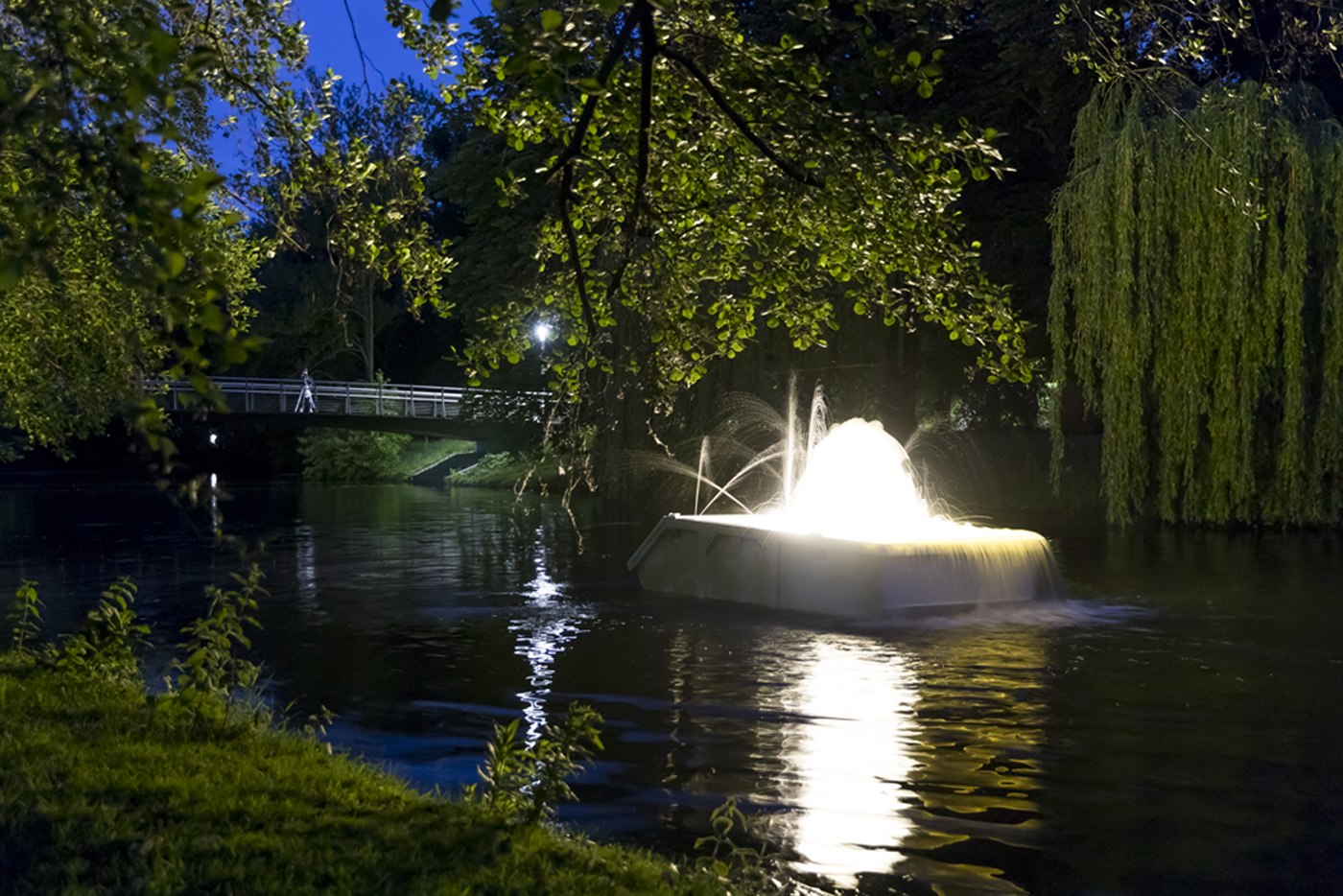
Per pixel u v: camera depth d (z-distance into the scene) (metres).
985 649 12.61
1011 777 8.09
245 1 9.05
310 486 53.59
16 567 21.20
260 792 6.25
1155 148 25.61
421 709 10.14
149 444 3.76
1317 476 25.19
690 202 8.95
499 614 15.27
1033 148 33.62
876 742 8.98
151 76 3.79
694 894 5.34
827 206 8.35
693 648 12.77
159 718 7.64
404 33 8.62
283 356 65.38
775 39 26.52
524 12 5.09
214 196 9.66
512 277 38.34
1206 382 25.52
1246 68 26.59
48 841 5.39
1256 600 15.93
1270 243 24.94
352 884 5.01
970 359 36.44
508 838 5.73
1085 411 27.91
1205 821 7.15
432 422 52.41
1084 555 21.06
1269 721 9.60
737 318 9.46
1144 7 11.20
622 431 34.97
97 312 11.54
